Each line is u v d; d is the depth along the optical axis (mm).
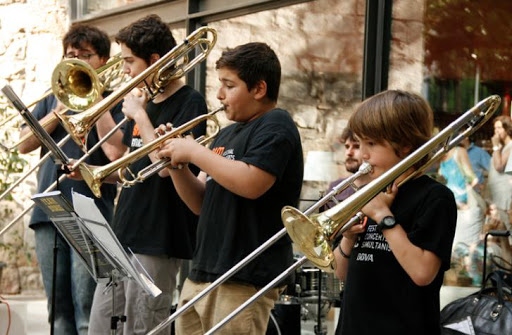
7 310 6133
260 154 3330
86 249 3336
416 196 2750
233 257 3379
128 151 4531
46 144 3768
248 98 3504
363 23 5156
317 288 5223
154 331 3088
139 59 4156
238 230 3396
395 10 5059
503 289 3656
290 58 5672
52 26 8375
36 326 6926
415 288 2707
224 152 3549
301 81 5594
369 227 2846
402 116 2771
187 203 3705
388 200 2758
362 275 2791
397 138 2783
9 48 8602
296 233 2662
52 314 3826
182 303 3584
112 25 7355
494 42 4797
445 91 4945
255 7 5891
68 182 4930
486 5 4820
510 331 3463
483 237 4809
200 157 3389
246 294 3367
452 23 4930
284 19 5707
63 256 4973
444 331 3590
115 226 4023
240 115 3529
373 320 2742
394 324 2711
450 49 4930
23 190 8398
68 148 4891
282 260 3434
